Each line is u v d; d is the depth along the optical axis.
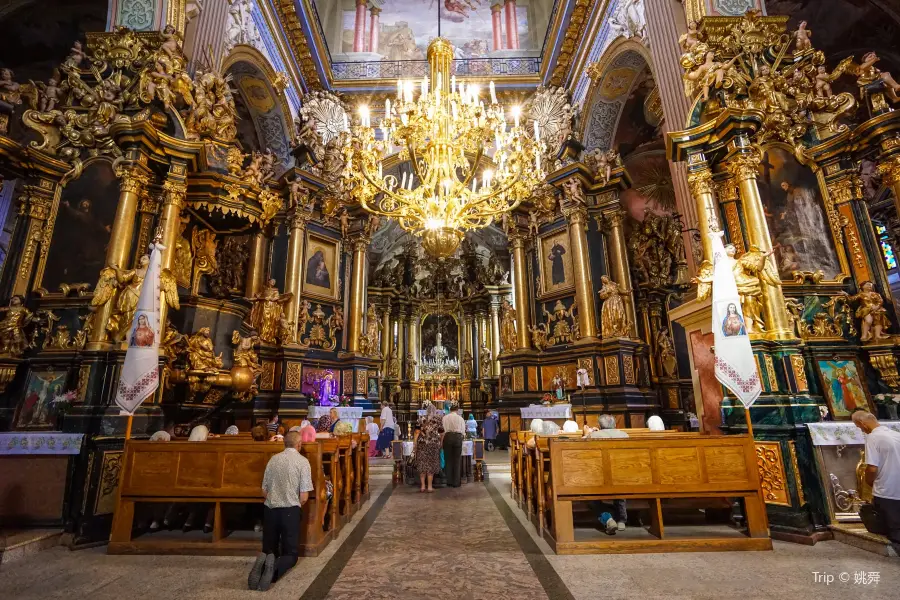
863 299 5.76
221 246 7.92
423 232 7.73
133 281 5.66
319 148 14.53
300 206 13.49
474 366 24.19
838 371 5.62
